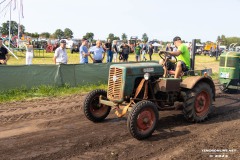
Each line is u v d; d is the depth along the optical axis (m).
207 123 6.09
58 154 4.41
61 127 5.77
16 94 8.64
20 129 5.63
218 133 5.41
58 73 9.67
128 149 4.65
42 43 36.03
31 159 4.23
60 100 8.27
